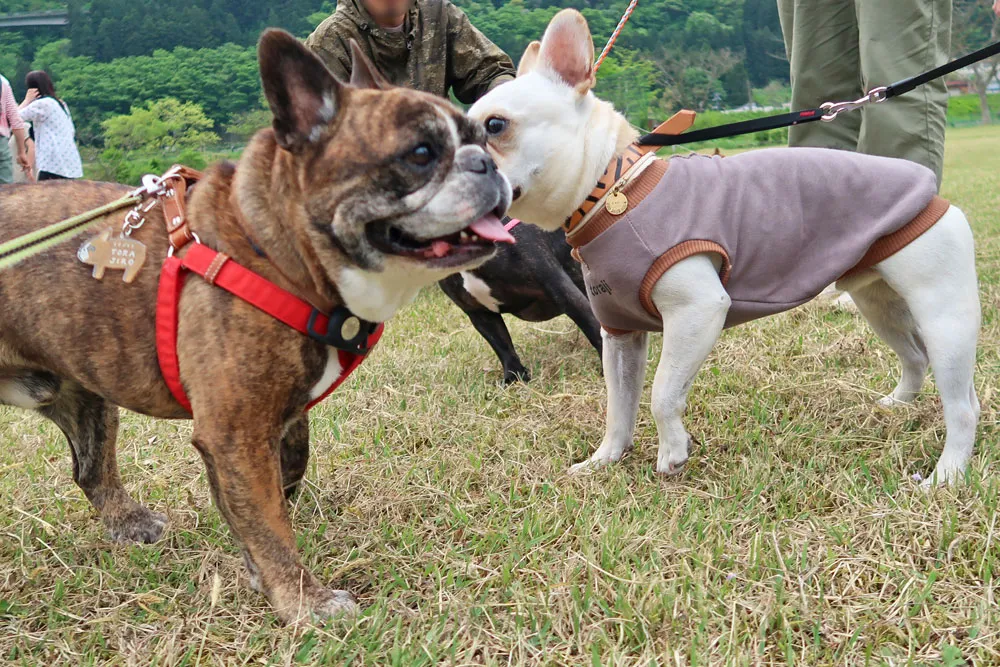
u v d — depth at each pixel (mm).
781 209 1161
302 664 922
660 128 1261
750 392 1450
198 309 938
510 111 1131
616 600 975
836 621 934
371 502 1199
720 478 1221
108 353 971
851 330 1688
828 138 1836
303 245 932
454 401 1524
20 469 1336
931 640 909
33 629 999
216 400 936
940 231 1137
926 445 1244
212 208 955
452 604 981
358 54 1008
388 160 904
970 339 1138
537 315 1661
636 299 1164
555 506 1155
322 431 1415
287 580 974
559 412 1468
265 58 888
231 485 951
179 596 1036
